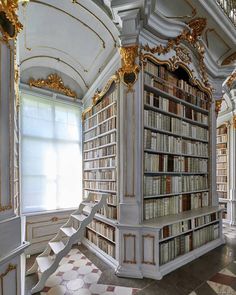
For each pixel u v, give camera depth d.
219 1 3.44
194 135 4.04
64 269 3.05
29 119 3.97
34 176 3.98
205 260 3.27
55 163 4.28
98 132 3.95
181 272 2.86
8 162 1.63
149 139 3.12
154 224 2.78
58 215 4.15
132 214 2.83
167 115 3.54
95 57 3.92
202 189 4.17
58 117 4.39
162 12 3.26
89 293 2.45
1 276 1.47
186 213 3.50
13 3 1.68
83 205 3.62
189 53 3.79
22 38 3.35
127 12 2.76
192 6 3.19
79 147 4.68
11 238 1.58
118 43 3.25
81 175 4.66
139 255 2.77
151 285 2.55
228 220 6.09
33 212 3.92
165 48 3.33
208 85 4.35
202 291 2.43
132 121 2.94
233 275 2.80
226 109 6.40
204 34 3.81
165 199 3.33
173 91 3.61
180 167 3.67
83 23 3.28
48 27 3.35
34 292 2.49
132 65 2.96
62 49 3.90
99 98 3.94
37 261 2.90
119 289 2.49
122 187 2.94
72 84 4.62
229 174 6.22
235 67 4.36
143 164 2.99
